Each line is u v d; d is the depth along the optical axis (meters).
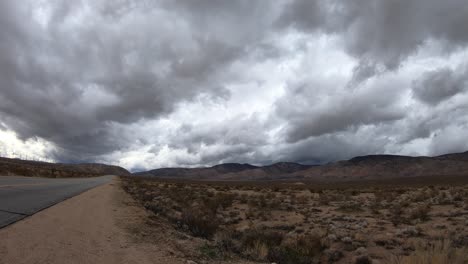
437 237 13.66
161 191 41.47
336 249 12.49
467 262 7.11
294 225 18.56
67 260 6.35
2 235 7.77
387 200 31.47
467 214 19.81
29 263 5.93
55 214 11.84
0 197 15.27
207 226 12.96
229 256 8.56
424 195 33.56
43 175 63.81
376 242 13.60
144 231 10.20
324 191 52.19
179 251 8.10
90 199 19.14
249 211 23.25
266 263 8.38
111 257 6.89
